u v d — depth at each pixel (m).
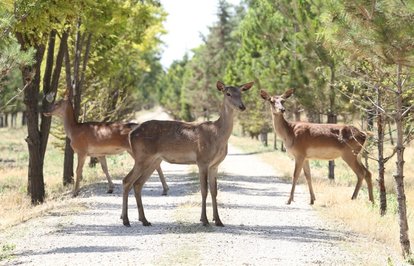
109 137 21.17
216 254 11.70
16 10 15.66
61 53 22.98
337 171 32.50
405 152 41.72
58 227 14.81
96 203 19.12
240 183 25.78
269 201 20.02
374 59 11.28
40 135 21.66
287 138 19.70
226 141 14.88
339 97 23.97
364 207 17.81
